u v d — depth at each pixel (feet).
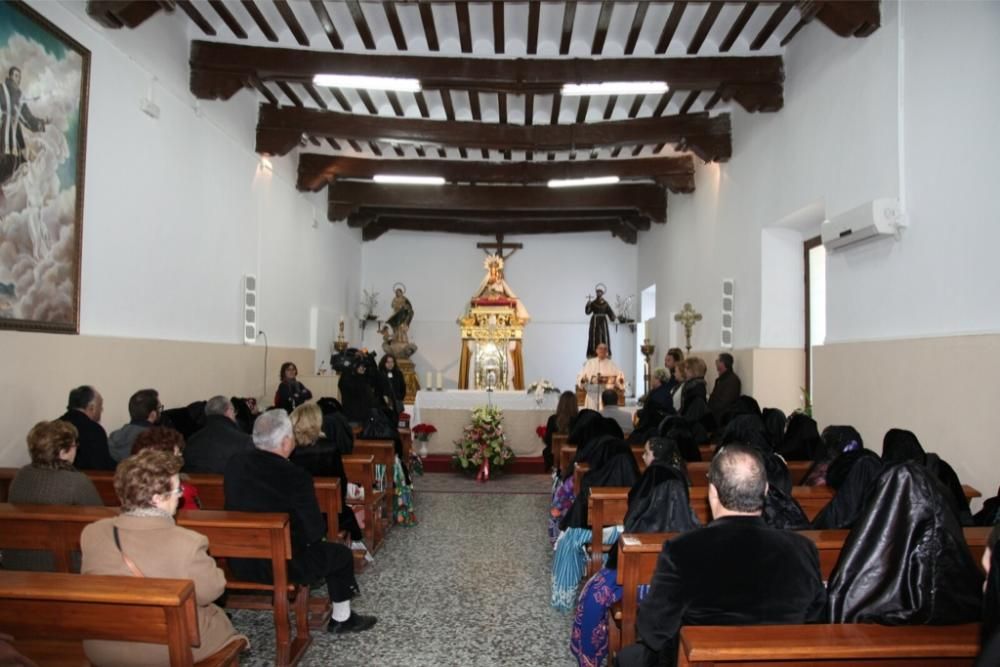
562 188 38.63
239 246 25.90
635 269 47.85
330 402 20.72
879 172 16.83
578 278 48.32
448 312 48.11
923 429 14.94
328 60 22.63
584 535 13.28
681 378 27.20
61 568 9.71
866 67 17.44
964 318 13.85
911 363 15.35
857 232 16.84
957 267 14.08
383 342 42.22
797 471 14.99
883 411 16.46
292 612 13.06
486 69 22.91
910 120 15.64
